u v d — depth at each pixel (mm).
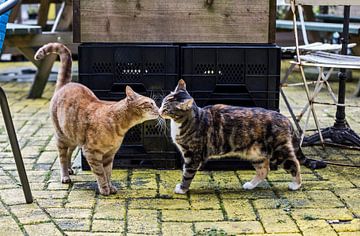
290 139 2447
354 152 3131
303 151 3146
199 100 2742
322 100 4609
